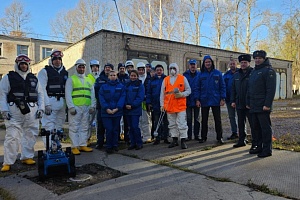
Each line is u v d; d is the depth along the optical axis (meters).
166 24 31.77
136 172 4.68
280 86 27.20
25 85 5.12
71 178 4.51
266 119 5.22
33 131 5.38
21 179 4.57
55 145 4.58
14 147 5.07
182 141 6.25
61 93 6.02
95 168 5.02
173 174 4.48
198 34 32.66
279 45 40.06
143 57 14.48
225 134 8.09
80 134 6.25
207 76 6.63
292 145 6.10
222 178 4.19
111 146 6.20
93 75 7.34
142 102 6.71
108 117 6.12
